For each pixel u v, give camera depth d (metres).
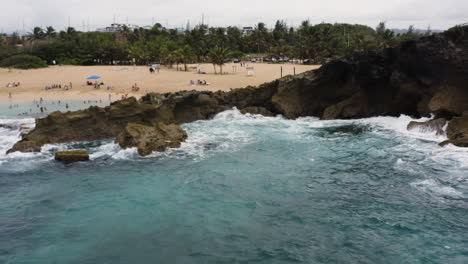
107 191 20.92
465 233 15.51
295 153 28.19
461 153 25.83
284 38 172.88
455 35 31.84
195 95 41.34
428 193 19.70
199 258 14.30
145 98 37.88
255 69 104.94
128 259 14.27
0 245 15.27
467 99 31.25
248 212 18.11
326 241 15.30
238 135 34.59
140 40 153.50
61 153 26.69
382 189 20.56
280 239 15.57
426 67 34.09
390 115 40.22
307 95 43.47
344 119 41.34
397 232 15.79
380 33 112.56
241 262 13.98
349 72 40.50
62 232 16.36
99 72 102.06
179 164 25.59
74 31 171.38
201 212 18.16
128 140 29.11
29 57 119.31
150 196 20.16
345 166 24.73
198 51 133.75
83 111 33.06
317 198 19.64
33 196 20.41
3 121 41.94
